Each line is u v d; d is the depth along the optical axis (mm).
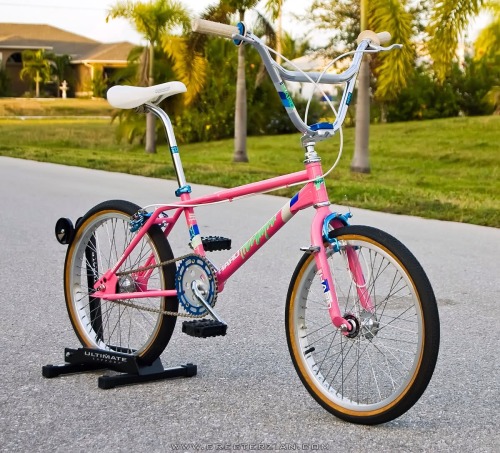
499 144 27953
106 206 5027
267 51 4145
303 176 4316
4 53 78688
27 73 74938
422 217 12617
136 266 4996
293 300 4391
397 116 36031
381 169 25250
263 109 38062
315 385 4324
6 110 59688
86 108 62250
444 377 4984
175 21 30391
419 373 3951
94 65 73500
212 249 4727
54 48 78250
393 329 5711
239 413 4340
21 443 3926
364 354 5035
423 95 35719
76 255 5160
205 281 4574
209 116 36781
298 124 4211
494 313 6574
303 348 4387
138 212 4883
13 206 12516
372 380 4684
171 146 4914
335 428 4141
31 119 54594
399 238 10344
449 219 12344
